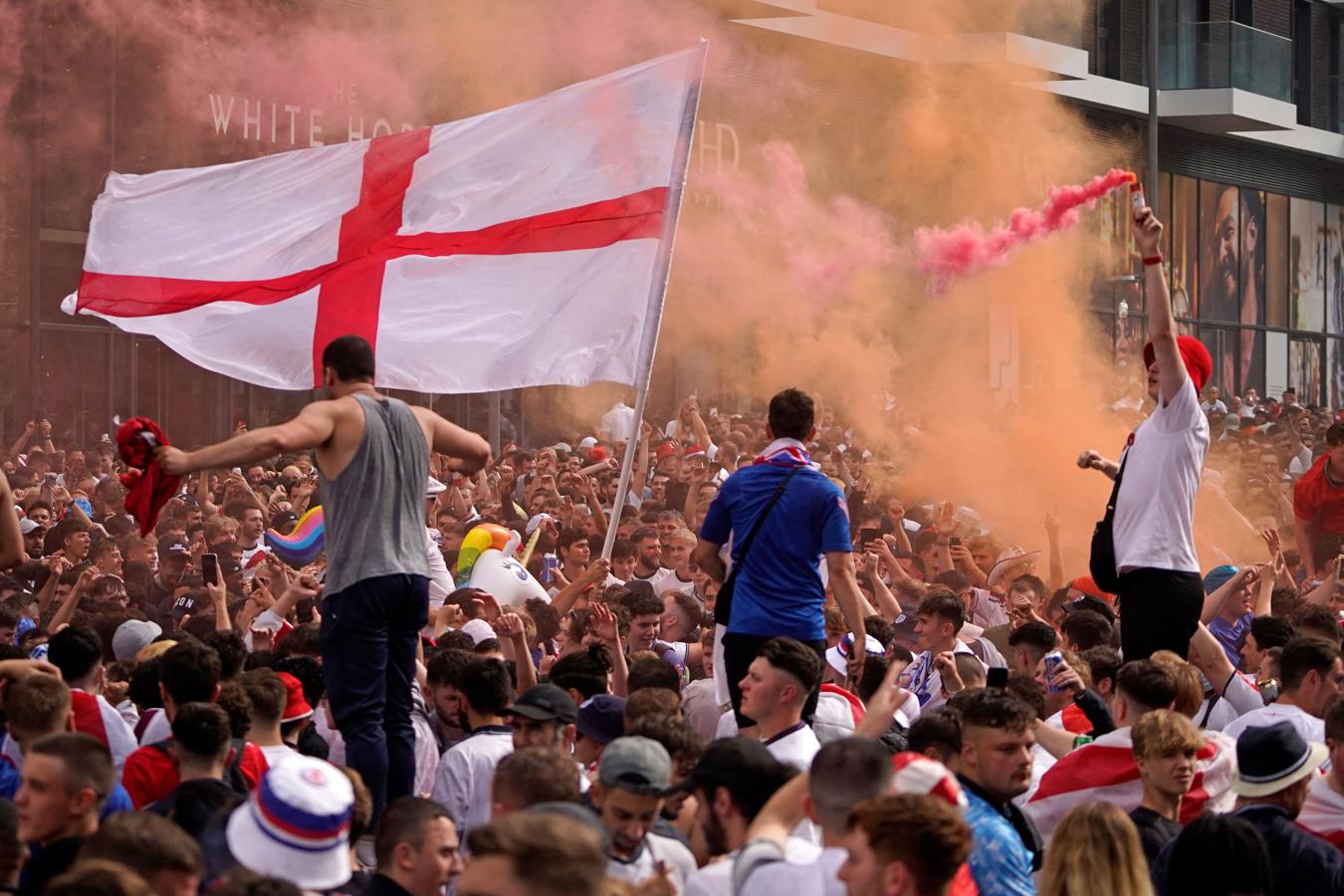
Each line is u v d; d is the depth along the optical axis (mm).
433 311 32688
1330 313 164875
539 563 45562
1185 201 147125
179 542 44688
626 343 32344
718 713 28250
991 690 20062
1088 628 31562
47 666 21984
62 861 16969
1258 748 20906
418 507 22656
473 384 32406
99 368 87938
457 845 17016
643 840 18250
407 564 22266
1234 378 152875
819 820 15867
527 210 32938
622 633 31391
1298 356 160875
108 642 30922
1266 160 156375
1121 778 22359
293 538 34531
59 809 17109
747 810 17469
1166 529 25766
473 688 23141
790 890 15414
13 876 16422
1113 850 16656
